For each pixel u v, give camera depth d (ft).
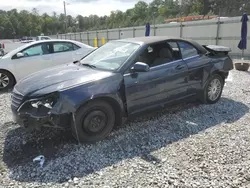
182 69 14.20
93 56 14.53
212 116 14.71
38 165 9.59
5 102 18.62
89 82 11.02
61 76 11.76
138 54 12.75
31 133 12.41
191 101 15.74
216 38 56.18
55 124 10.25
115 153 10.50
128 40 14.55
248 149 10.64
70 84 10.83
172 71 13.69
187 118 14.42
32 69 23.77
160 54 13.85
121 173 9.02
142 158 10.09
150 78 12.71
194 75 14.99
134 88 12.19
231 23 52.34
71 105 10.32
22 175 8.96
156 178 8.66
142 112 12.88
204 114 15.03
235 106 16.48
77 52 25.66
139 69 11.85
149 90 12.79
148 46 13.30
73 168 9.39
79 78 11.37
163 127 13.17
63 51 25.12
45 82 11.21
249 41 50.24
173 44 14.46
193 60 14.97
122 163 9.71
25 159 10.05
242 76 26.84
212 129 12.85
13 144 11.33
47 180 8.66
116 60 12.81
